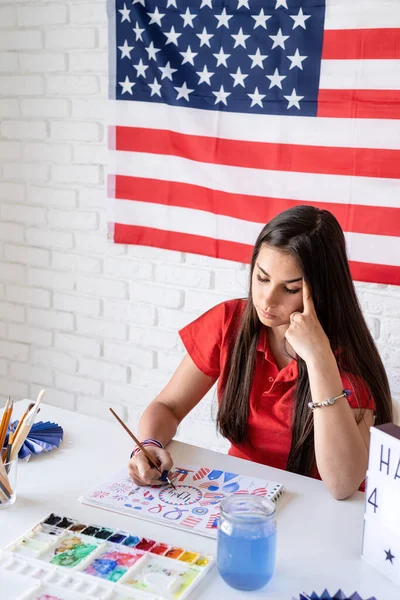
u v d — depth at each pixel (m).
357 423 1.38
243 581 0.97
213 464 1.36
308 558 1.06
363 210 1.98
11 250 2.60
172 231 2.28
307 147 2.02
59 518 1.15
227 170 2.15
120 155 2.30
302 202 2.06
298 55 1.99
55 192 2.46
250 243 2.16
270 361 1.49
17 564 1.02
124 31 2.22
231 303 1.63
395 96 1.89
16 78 2.45
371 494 1.04
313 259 1.37
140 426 1.47
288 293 1.39
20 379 2.69
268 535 0.98
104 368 2.51
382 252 1.98
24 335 2.65
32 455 1.36
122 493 1.23
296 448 1.45
